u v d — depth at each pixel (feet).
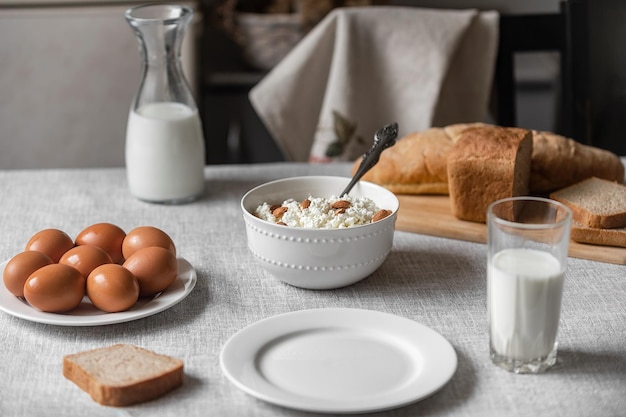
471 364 3.14
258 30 9.07
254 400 2.92
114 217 4.60
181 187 4.74
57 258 3.69
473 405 2.89
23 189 5.01
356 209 3.73
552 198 4.31
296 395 2.86
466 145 4.34
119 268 3.41
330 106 6.71
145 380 2.87
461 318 3.49
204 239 4.31
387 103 6.79
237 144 10.11
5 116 8.74
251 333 3.24
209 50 10.16
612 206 4.15
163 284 3.53
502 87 6.89
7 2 8.46
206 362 3.16
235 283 3.82
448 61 6.59
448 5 10.11
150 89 4.79
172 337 3.34
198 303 3.63
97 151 8.94
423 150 4.73
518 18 6.75
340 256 3.59
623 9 6.41
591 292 3.71
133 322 3.46
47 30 8.54
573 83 6.72
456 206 4.37
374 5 9.07
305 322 3.33
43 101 8.73
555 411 2.87
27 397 2.93
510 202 3.18
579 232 4.07
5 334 3.37
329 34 6.80
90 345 3.29
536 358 3.06
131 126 4.73
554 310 3.01
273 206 3.91
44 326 3.43
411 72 6.68
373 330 3.29
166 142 4.65
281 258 3.64
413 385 2.91
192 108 4.83
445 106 6.89
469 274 3.89
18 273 3.44
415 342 3.20
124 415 2.81
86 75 8.70
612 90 6.54
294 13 9.35
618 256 3.97
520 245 3.05
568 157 4.64
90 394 2.92
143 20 4.56
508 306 3.00
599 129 6.64
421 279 3.84
